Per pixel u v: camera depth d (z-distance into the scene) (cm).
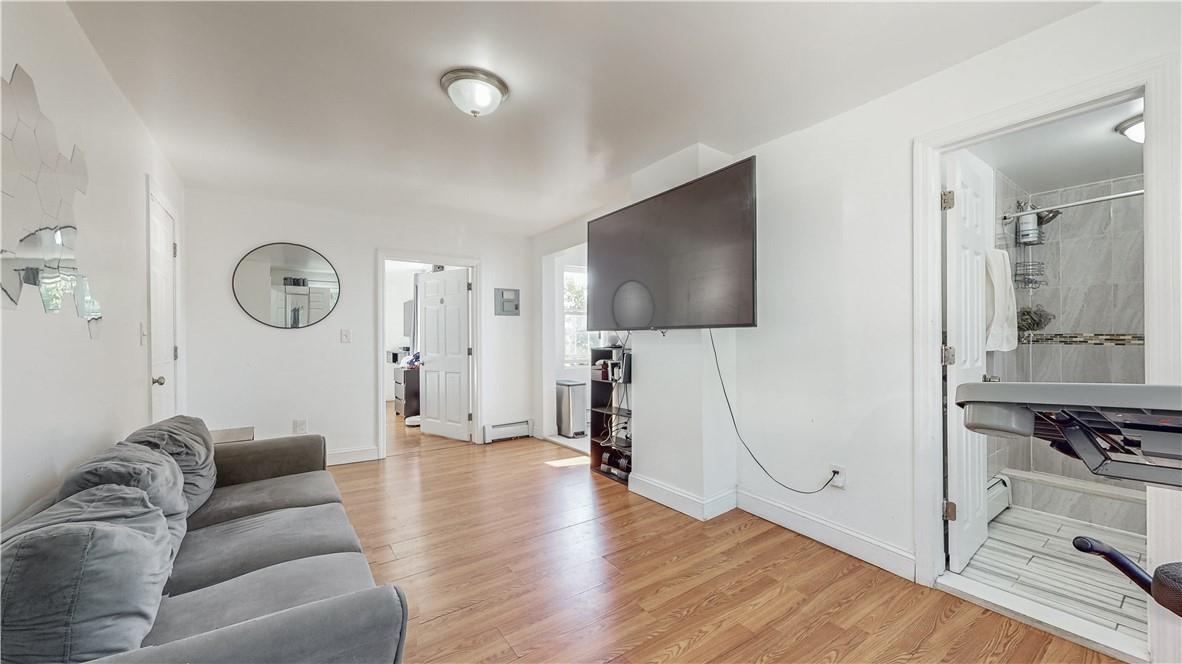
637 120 239
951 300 204
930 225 199
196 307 347
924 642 164
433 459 418
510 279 509
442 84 203
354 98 216
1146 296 148
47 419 129
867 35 172
